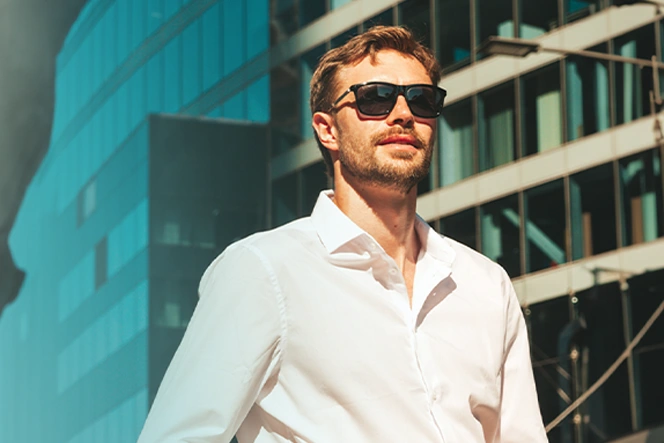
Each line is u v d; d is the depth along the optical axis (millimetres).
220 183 23938
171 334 24156
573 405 18031
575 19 19047
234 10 23797
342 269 2459
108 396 24766
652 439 17250
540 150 19469
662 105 17547
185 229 24562
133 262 24469
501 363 2611
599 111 18609
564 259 18953
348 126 2555
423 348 2457
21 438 26031
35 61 23484
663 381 17484
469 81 20703
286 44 23281
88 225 26000
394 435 2342
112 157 25469
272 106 23656
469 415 2438
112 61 25703
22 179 23562
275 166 23594
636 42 18078
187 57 24625
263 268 2430
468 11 20438
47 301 26797
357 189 2580
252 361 2365
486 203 20312
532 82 19672
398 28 2637
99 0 25844
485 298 2602
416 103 2535
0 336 26812
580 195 18875
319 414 2363
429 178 21391
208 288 2479
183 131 24578
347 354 2377
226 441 2357
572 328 18328
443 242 2627
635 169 18094
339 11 22172
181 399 2348
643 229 17875
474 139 20594
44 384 26422
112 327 24938
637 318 17953
